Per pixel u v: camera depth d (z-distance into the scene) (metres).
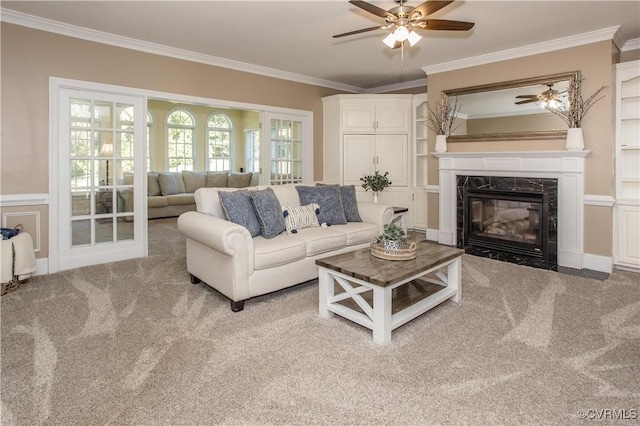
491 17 3.53
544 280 3.55
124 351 2.19
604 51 3.87
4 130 3.50
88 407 1.69
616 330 2.45
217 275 2.96
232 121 9.80
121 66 4.15
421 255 2.80
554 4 3.26
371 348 2.24
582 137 3.99
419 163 6.09
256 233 3.27
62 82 3.78
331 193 4.02
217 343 2.30
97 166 4.11
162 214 7.51
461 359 2.11
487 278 3.61
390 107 5.98
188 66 4.68
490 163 4.67
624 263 3.98
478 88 4.83
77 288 3.31
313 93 6.13
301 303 2.98
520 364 2.05
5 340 2.32
